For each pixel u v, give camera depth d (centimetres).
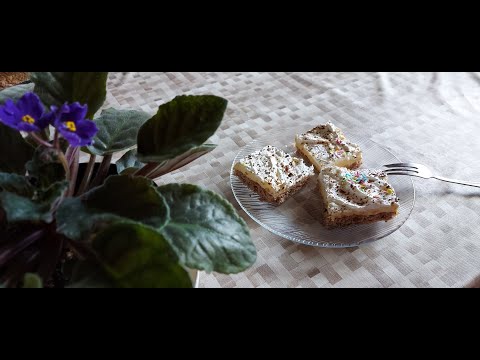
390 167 43
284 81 58
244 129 50
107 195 21
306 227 37
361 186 39
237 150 46
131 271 19
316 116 51
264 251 36
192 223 22
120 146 28
